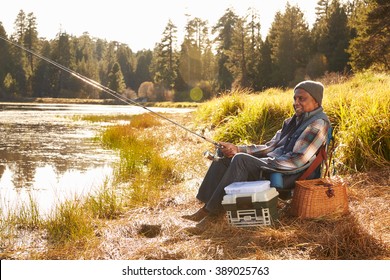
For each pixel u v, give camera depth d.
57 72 101.75
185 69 96.31
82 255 4.64
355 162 7.20
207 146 11.18
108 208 6.41
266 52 74.12
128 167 9.81
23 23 103.19
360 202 5.66
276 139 5.66
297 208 5.14
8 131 20.19
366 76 21.12
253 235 4.77
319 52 64.81
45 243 5.10
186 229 5.17
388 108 7.75
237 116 11.79
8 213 6.12
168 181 8.39
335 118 8.87
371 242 4.37
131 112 41.72
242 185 4.99
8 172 9.98
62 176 9.44
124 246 4.84
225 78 83.00
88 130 20.88
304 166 5.30
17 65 99.50
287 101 10.91
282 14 76.62
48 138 17.28
